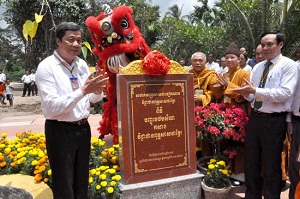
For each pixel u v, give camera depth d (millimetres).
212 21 31203
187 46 22625
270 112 3197
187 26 22547
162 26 23516
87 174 2846
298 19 10633
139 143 3363
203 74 4375
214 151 4223
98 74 2643
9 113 11867
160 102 3471
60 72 2592
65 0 14125
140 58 4457
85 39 15562
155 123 3443
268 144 3223
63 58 2641
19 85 35688
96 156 3709
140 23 21516
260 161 3406
